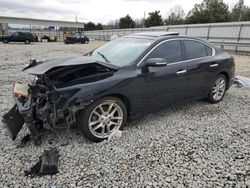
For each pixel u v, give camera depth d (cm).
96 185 253
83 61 331
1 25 4681
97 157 302
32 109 303
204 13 4709
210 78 486
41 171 267
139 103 375
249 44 1588
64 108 304
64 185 251
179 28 2570
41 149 317
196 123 413
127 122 410
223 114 459
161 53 402
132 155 308
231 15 5238
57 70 313
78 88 313
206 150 324
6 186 248
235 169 283
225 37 2095
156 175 270
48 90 308
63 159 296
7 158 297
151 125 401
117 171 276
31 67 344
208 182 260
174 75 410
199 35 2352
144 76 370
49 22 5294
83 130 328
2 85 658
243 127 401
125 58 387
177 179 264
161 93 401
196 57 459
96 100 327
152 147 329
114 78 340
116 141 342
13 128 318
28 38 2923
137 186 252
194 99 474
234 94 600
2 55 1425
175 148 327
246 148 331
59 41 3928
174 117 439
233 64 544
